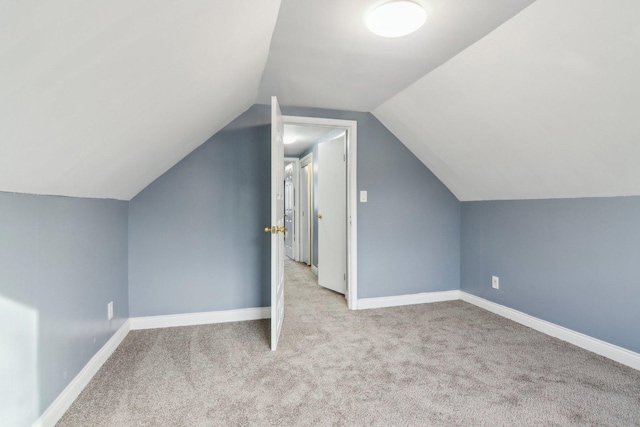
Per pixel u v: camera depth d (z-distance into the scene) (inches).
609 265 83.6
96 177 66.6
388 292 130.6
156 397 66.0
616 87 62.4
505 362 81.0
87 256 72.7
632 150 70.1
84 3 26.9
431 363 80.6
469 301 133.9
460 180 126.6
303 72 91.7
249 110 114.3
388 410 61.9
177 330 102.7
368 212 128.0
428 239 135.6
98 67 36.5
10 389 47.5
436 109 103.3
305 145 209.3
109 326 85.8
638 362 77.0
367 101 115.9
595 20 55.9
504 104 84.4
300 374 75.3
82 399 65.2
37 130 38.4
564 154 83.8
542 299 102.3
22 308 50.3
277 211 97.7
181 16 39.4
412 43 75.2
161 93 55.4
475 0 58.9
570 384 70.6
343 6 61.0
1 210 45.9
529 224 106.8
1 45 25.1
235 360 82.1
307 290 156.2
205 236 109.7
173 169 106.7
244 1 47.4
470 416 59.9
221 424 58.0
